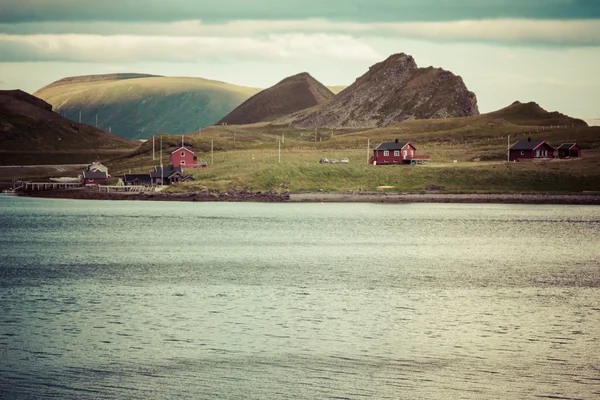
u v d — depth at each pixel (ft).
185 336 231.91
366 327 245.45
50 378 192.75
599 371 200.75
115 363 204.64
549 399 180.65
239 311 268.82
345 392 184.55
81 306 276.21
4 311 265.95
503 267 396.98
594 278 356.79
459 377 195.11
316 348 220.02
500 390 185.78
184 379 192.85
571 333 239.91
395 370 200.03
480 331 241.14
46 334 232.94
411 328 244.63
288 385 188.75
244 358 209.56
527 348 221.46
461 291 315.99
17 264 398.01
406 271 378.53
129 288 317.42
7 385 187.73
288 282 336.90
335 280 344.49
